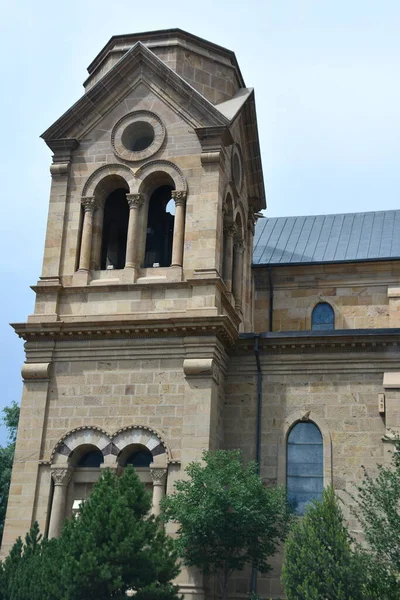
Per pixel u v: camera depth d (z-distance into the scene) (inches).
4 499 1952.5
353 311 1615.4
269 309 1651.1
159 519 1061.1
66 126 1433.3
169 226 1472.7
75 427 1273.4
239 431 1300.4
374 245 1694.1
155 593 984.9
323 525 1034.1
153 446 1234.0
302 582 1000.9
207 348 1253.1
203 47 1515.7
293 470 1266.0
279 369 1314.0
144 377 1273.4
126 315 1301.7
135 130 1427.2
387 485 1099.9
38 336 1327.5
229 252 1427.2
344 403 1272.1
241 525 1088.2
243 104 1467.8
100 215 1411.2
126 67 1430.9
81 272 1355.8
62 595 964.0
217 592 1201.4
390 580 1000.2
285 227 1851.6
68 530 1027.9
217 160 1352.1
